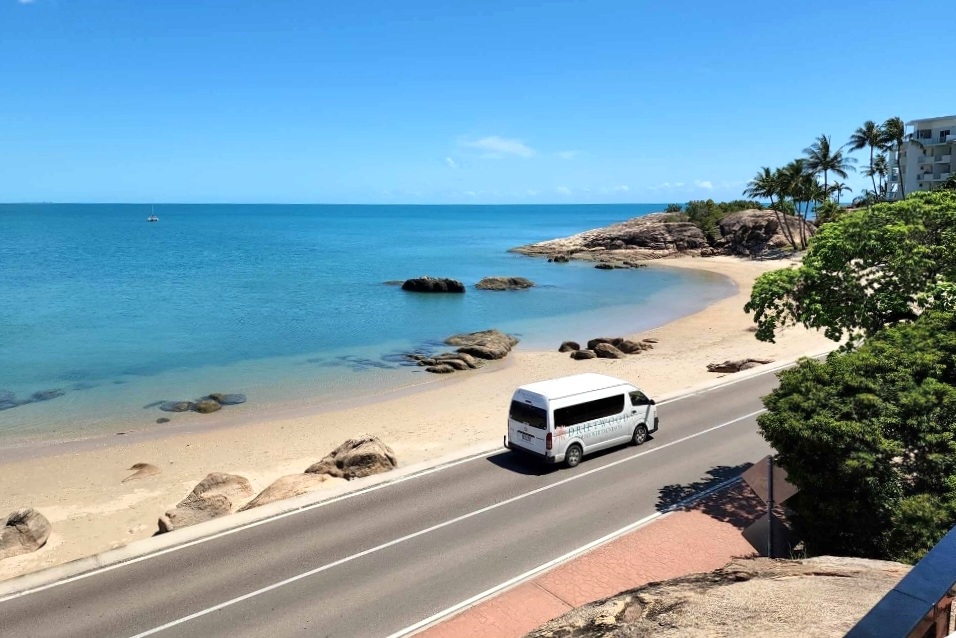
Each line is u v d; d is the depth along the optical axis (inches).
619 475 754.2
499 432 995.3
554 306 2448.3
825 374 534.6
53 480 874.8
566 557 565.0
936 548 129.3
